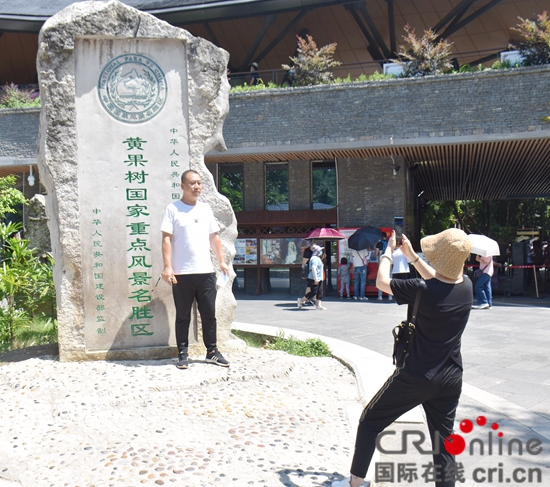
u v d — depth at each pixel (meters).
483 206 32.00
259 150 15.27
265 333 7.96
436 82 13.84
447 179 22.48
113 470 3.42
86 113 5.75
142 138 5.89
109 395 4.56
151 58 5.91
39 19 17.55
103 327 5.81
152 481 3.27
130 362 5.57
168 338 5.94
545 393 5.66
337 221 17.09
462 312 2.96
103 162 5.80
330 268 17.42
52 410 4.36
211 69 6.05
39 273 8.06
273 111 15.21
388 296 15.70
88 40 5.75
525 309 12.70
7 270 7.22
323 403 4.83
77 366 5.39
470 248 2.98
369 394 5.14
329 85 14.66
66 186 5.71
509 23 18.89
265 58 21.94
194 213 5.45
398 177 16.58
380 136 14.33
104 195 5.80
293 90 14.98
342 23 19.69
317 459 3.65
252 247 17.55
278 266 17.42
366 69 21.70
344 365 6.33
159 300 5.93
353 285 16.92
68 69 5.70
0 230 7.80
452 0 18.02
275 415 4.41
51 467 3.54
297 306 13.67
